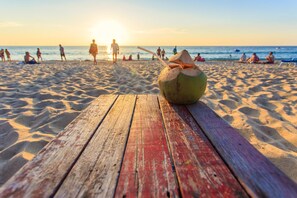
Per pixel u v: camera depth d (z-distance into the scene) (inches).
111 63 599.8
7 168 74.1
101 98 95.6
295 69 409.7
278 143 91.7
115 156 43.5
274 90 197.0
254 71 368.2
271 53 620.4
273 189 32.5
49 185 34.2
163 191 32.9
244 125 106.4
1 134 102.4
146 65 518.6
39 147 88.0
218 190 32.6
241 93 185.0
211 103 147.3
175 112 73.7
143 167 39.5
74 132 55.9
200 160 41.6
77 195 32.1
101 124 62.1
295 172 69.1
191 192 32.2
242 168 38.2
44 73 331.9
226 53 2041.1
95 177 36.5
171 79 79.3
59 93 183.9
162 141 50.9
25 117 121.3
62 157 42.9
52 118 119.2
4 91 191.9
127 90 199.3
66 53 2293.3
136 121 65.1
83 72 347.9
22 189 33.2
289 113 129.6
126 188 33.6
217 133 54.3
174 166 39.9
